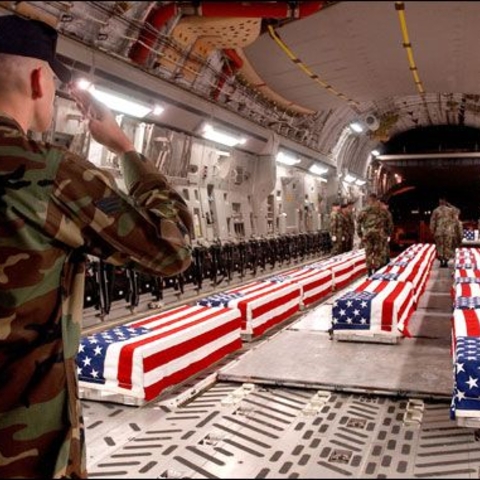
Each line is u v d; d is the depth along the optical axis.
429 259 11.25
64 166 1.55
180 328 4.24
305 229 15.43
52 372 1.58
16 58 1.64
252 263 10.87
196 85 7.25
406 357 4.48
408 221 16.58
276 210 13.23
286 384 3.87
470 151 15.65
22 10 1.60
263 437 3.02
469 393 3.13
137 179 1.70
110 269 6.19
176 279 7.96
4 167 1.51
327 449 2.84
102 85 5.47
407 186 16.62
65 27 3.94
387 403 3.58
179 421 3.31
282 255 12.54
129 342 3.76
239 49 2.08
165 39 2.04
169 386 3.86
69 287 1.66
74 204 1.54
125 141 1.75
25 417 1.55
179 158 8.62
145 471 2.61
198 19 1.75
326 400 3.62
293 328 5.67
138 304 7.05
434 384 3.73
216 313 4.84
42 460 1.56
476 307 5.03
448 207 13.00
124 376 3.61
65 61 4.64
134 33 3.53
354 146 17.88
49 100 1.74
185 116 7.69
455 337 3.93
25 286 1.52
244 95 7.96
